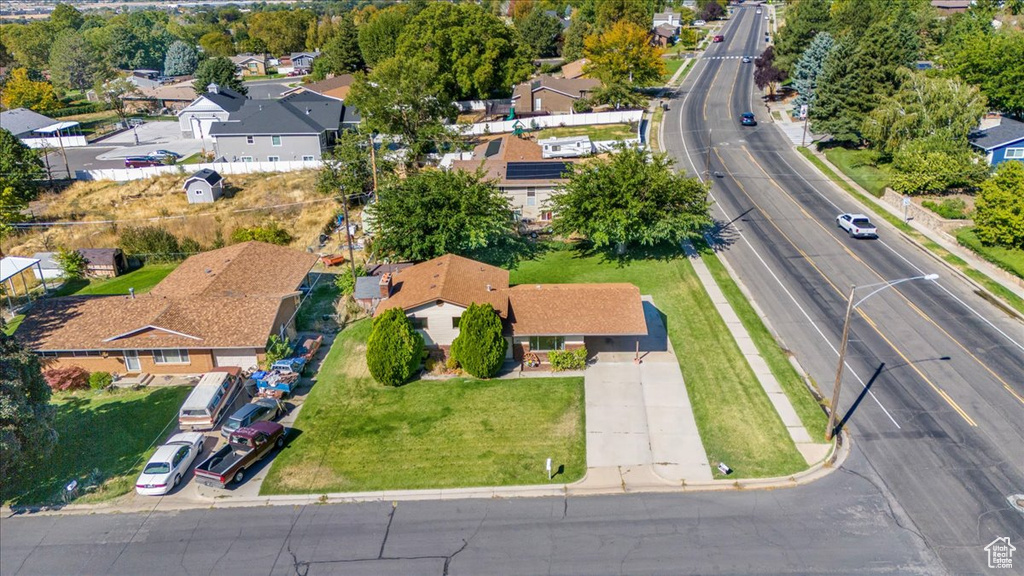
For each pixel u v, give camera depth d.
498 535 27.39
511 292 41.28
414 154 72.62
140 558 26.91
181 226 63.91
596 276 49.34
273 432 32.62
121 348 38.97
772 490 29.33
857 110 70.56
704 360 38.91
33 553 27.41
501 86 99.50
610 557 26.08
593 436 33.09
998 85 72.75
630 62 91.00
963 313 42.53
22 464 31.70
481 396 36.44
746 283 47.31
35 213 68.25
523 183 57.56
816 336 40.69
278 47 180.50
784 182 66.50
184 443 32.22
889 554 25.78
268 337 39.28
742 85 106.25
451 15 97.00
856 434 32.50
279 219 65.25
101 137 101.19
